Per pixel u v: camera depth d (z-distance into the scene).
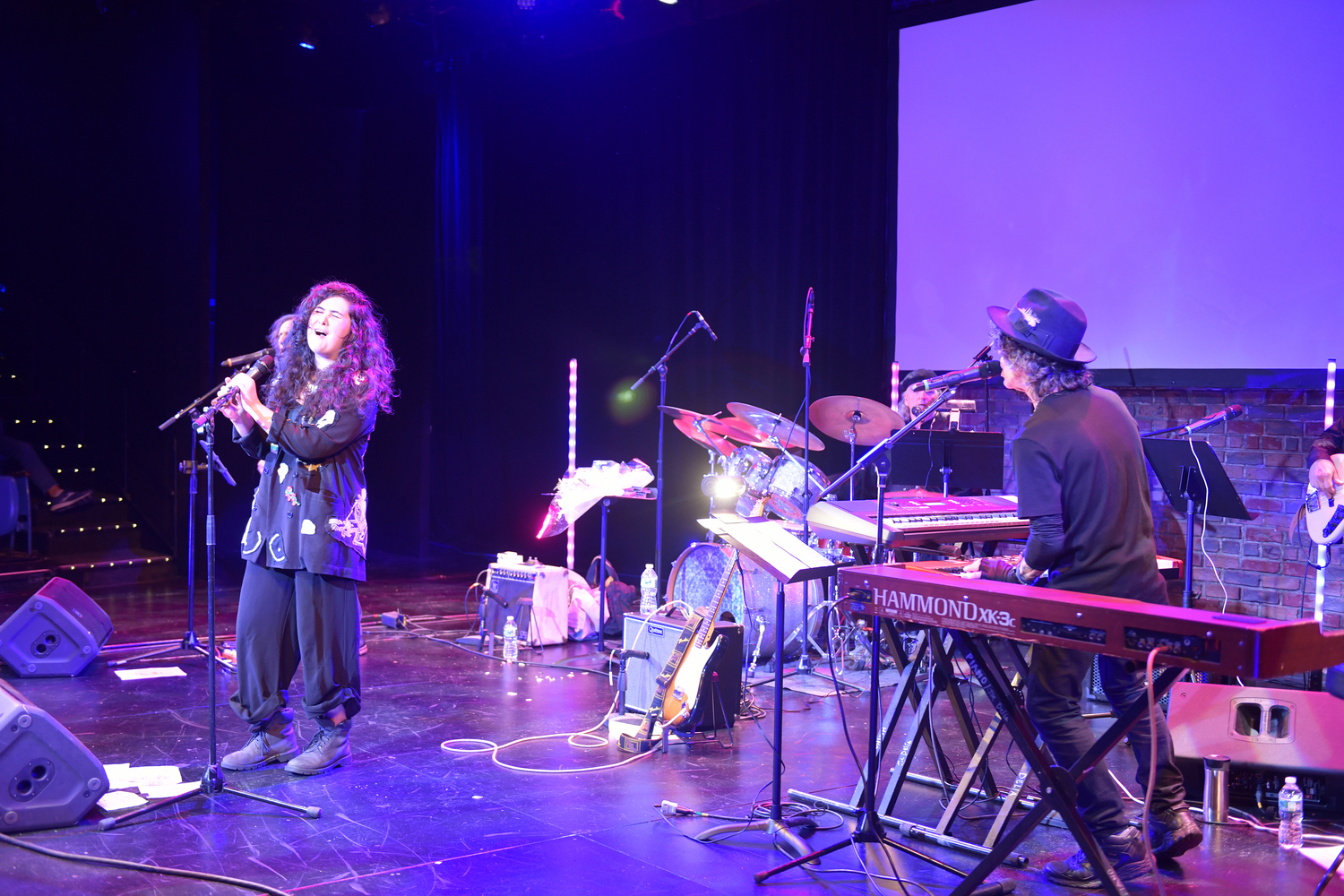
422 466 9.12
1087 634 2.25
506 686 5.08
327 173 9.66
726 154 7.46
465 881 2.90
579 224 8.35
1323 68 5.25
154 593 7.36
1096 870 2.50
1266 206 5.42
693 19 7.61
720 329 7.52
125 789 3.51
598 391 8.29
